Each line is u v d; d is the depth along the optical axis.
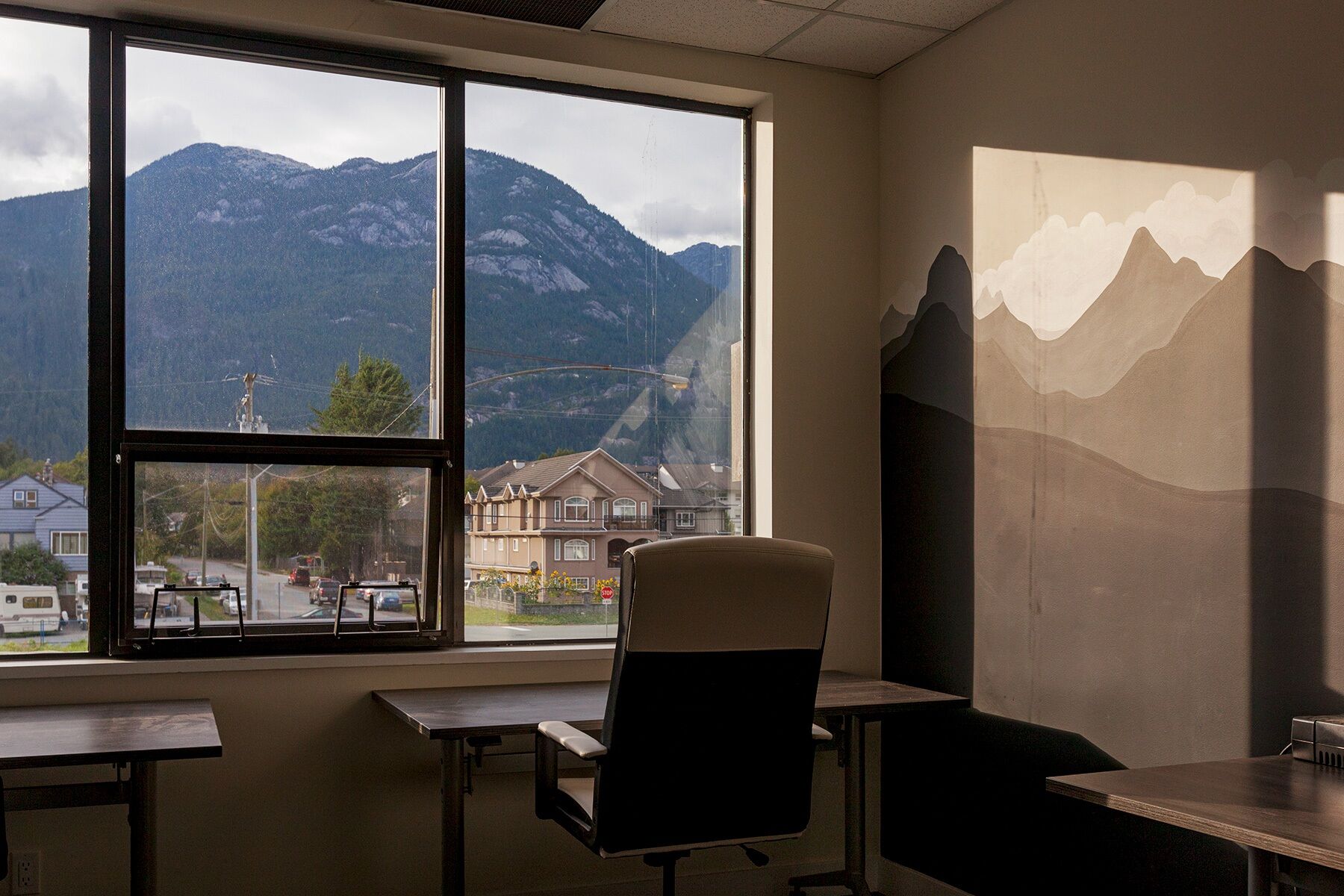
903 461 4.07
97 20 3.38
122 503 3.32
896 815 4.03
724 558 2.48
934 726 3.85
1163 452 2.98
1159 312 3.01
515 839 3.62
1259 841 1.77
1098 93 3.24
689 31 3.82
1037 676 3.40
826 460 4.14
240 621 3.44
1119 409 3.13
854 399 4.19
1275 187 2.68
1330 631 2.52
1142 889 2.98
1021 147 3.54
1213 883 2.76
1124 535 3.10
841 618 4.13
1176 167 2.97
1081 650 3.23
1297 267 2.62
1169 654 2.94
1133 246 3.10
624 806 2.50
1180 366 2.94
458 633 3.73
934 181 3.95
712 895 3.83
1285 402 2.64
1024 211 3.52
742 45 3.96
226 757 3.32
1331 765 2.31
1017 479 3.51
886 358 4.18
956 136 3.84
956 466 3.79
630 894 3.75
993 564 3.60
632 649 2.44
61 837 3.12
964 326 3.77
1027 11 3.52
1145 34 3.08
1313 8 2.60
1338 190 2.53
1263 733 2.67
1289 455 2.63
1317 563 2.55
